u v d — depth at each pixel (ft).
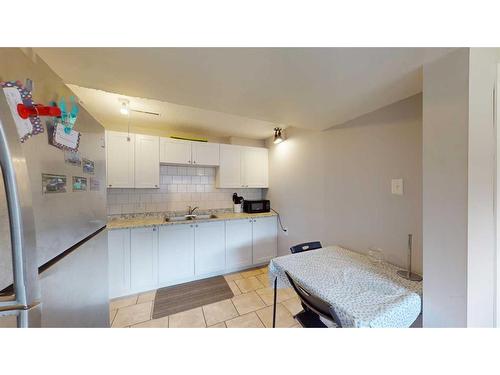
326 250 5.76
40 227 1.66
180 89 3.92
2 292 1.34
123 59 2.93
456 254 2.64
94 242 2.89
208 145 9.27
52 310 1.85
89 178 2.67
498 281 2.82
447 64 2.75
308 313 4.48
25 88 1.49
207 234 8.52
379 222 5.08
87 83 3.67
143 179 7.94
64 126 1.99
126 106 6.51
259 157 10.53
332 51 2.75
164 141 8.34
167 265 7.75
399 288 3.64
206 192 10.05
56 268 1.93
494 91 2.81
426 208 2.95
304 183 7.97
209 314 6.12
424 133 2.99
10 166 1.24
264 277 8.65
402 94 4.17
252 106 4.80
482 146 2.66
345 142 6.04
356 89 3.94
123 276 7.02
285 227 9.32
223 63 3.05
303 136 7.99
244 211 10.37
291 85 3.76
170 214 9.23
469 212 2.55
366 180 5.41
